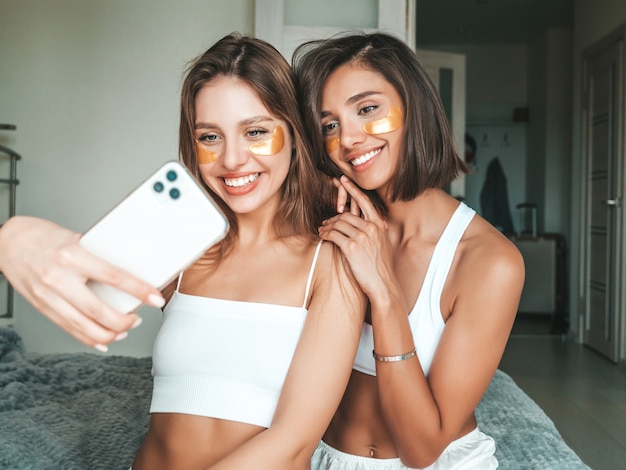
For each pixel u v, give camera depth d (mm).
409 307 1279
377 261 1093
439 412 1200
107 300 716
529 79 8227
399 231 1354
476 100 8430
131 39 4176
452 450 1313
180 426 1064
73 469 1447
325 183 1306
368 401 1294
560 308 6355
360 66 1219
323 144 1265
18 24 4195
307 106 1242
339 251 1112
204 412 1053
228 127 1062
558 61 7523
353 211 1254
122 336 690
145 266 765
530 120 8211
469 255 1248
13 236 685
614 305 5027
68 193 4250
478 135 8492
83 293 657
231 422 1045
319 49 1243
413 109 1248
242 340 1066
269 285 1111
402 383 1125
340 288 1083
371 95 1214
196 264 1174
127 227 763
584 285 5727
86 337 679
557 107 7547
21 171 4246
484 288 1213
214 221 767
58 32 4191
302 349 1040
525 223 8008
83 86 4207
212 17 4141
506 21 7301
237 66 1057
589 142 5625
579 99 5867
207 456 1050
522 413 1912
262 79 1061
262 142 1074
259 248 1155
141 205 763
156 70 4188
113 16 4168
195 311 1112
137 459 1141
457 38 8070
